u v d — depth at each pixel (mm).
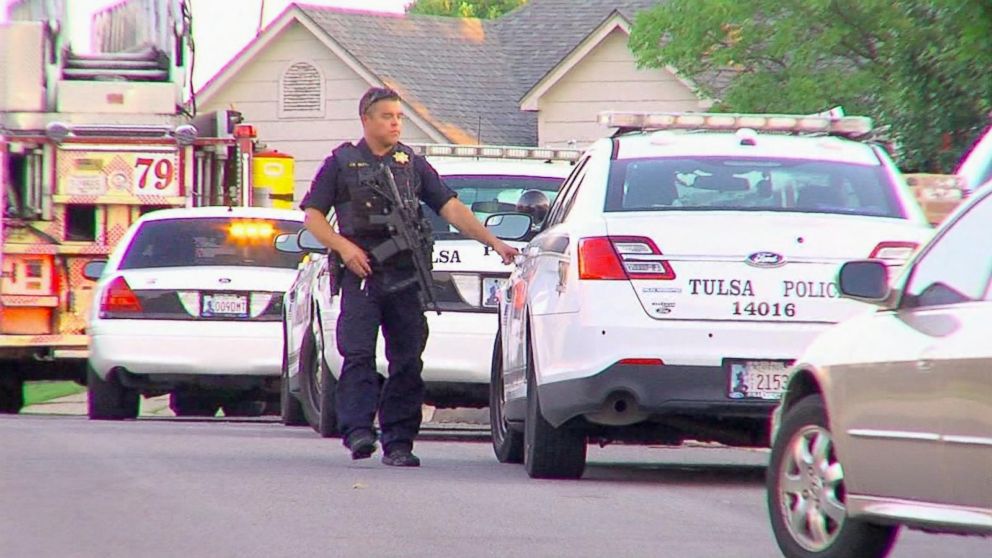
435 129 118125
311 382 45750
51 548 22844
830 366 21875
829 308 29984
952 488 19625
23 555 22281
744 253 30078
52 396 85438
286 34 120688
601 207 30938
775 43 76750
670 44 83125
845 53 77125
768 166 31750
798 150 32219
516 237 35438
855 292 21516
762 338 29844
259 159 66688
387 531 24844
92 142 62750
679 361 29766
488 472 33875
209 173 64812
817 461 22250
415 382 34469
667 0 86312
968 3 57188
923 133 67500
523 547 23594
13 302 61344
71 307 61969
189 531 24422
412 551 23047
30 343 61312
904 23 68312
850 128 34125
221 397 64000
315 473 32500
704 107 111188
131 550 22750
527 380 32750
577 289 30297
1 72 64812
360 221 33656
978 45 57625
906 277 21422
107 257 62344
